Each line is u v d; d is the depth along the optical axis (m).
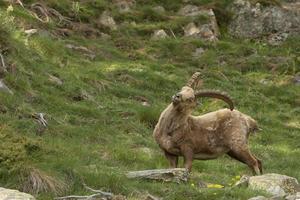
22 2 64.38
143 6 75.06
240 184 31.16
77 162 29.62
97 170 29.48
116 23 70.50
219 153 33.97
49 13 65.06
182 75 61.12
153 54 65.88
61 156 30.11
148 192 28.19
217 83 61.06
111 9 71.44
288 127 54.03
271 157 44.66
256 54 69.75
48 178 26.83
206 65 65.50
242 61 67.50
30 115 38.41
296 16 75.56
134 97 52.22
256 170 33.91
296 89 63.31
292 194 29.27
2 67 43.25
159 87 56.72
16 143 28.42
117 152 36.12
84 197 26.06
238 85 62.16
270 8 75.69
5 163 26.80
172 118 32.59
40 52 52.88
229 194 28.77
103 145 38.09
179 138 32.56
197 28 71.94
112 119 44.38
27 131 35.94
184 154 32.81
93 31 66.31
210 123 33.66
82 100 46.84
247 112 55.81
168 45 67.69
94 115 43.72
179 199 27.83
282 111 58.19
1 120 36.00
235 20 75.38
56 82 47.34
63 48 57.53
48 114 40.47
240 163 40.72
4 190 24.45
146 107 48.56
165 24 71.69
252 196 28.58
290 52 71.19
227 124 33.94
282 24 75.00
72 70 52.59
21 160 27.09
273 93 61.84
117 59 61.97
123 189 27.86
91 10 69.69
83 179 27.92
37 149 29.22
